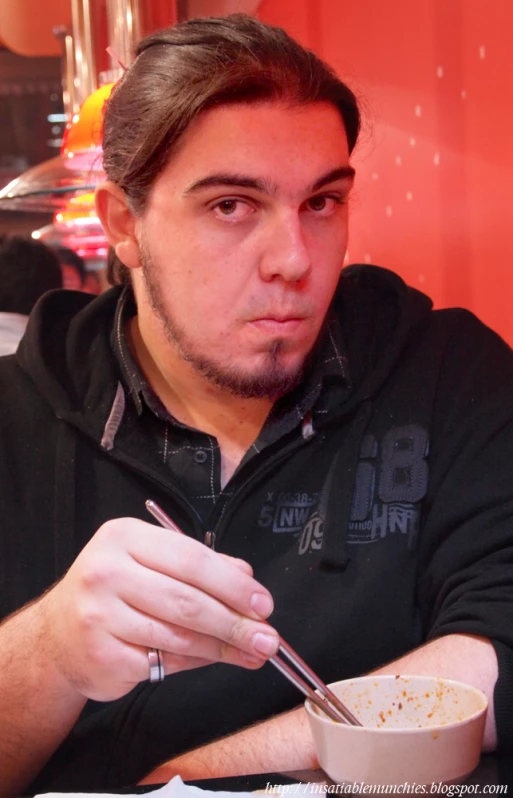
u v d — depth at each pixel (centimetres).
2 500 117
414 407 120
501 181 159
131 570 78
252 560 114
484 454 112
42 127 533
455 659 90
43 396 123
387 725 79
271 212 100
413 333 127
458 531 109
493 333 131
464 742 69
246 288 101
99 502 117
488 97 162
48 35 309
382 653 110
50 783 105
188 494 117
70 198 203
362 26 223
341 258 106
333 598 111
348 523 114
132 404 118
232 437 119
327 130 101
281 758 85
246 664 78
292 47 104
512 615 91
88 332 126
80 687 83
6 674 88
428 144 189
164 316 107
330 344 118
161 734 105
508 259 158
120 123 111
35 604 92
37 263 239
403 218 206
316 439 118
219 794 71
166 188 103
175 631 77
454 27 173
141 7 203
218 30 106
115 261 130
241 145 98
